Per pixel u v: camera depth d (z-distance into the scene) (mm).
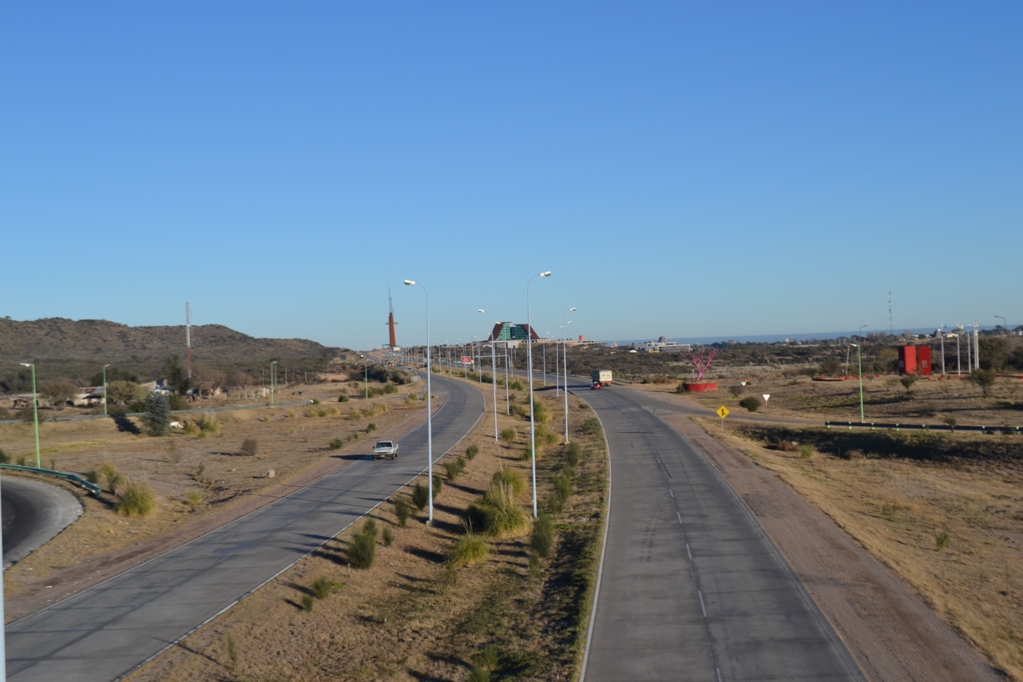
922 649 19016
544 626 22172
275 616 23203
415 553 31844
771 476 45656
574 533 33719
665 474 47656
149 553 31156
